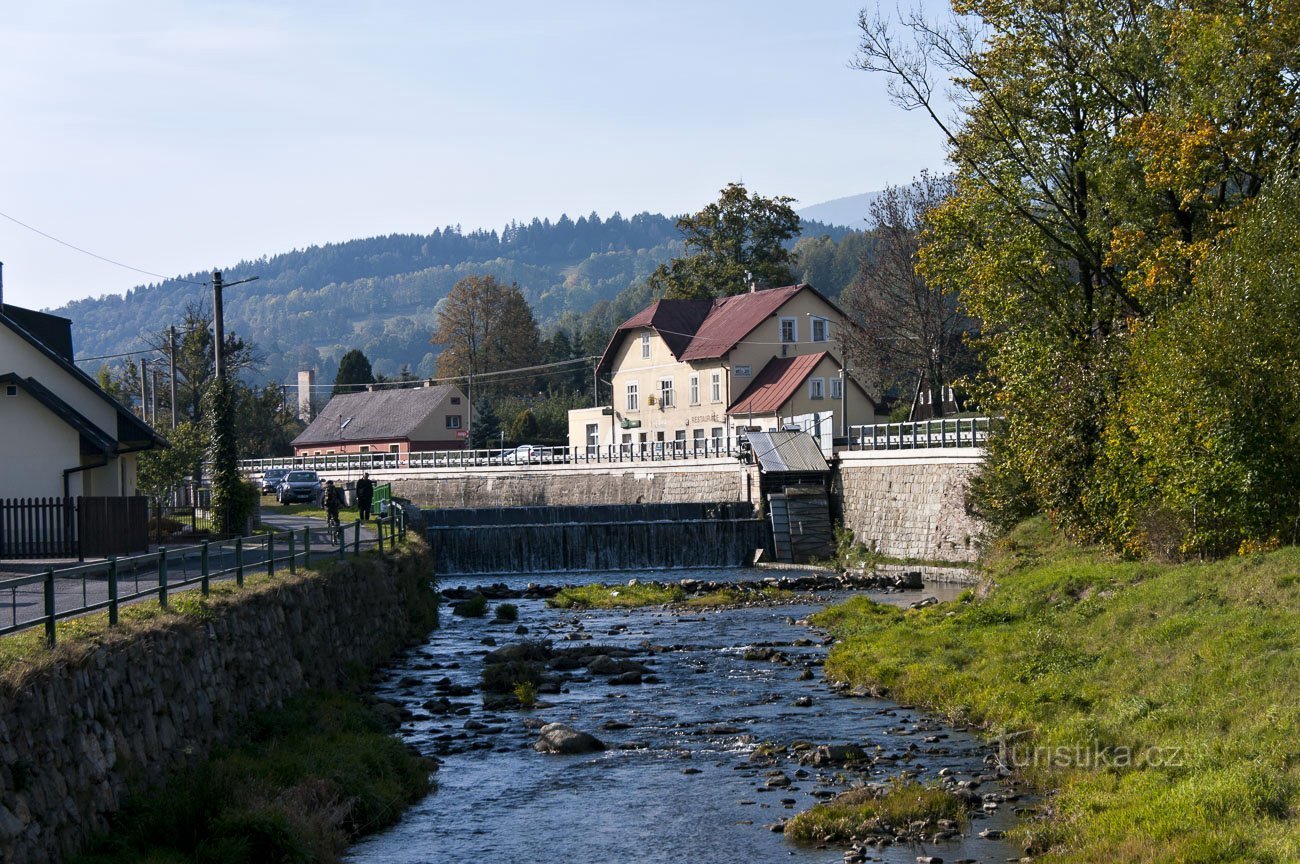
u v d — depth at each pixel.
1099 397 36.53
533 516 68.19
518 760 21.52
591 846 16.67
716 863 15.88
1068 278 41.41
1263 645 20.89
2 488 37.03
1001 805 17.88
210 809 14.96
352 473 99.94
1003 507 45.28
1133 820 15.46
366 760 19.47
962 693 24.72
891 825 16.97
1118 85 38.47
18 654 13.60
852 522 62.97
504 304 152.38
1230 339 28.25
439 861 16.09
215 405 47.50
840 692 27.34
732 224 109.38
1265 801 15.09
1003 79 39.75
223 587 22.12
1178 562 30.95
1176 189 35.53
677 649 34.59
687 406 91.69
